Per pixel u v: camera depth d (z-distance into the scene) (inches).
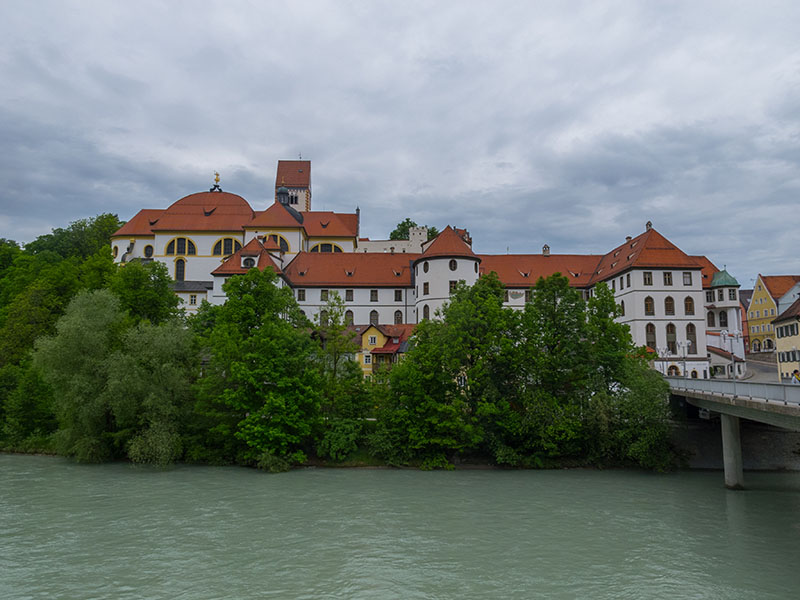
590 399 1801.2
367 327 2834.6
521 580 876.6
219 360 1823.3
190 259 3395.7
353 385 1994.3
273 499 1371.8
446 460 1802.4
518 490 1488.7
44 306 2384.4
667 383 1818.4
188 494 1413.6
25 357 2203.5
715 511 1280.8
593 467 1800.0
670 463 1761.8
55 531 1103.0
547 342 1915.6
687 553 999.6
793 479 1638.8
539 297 1957.4
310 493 1439.5
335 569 917.8
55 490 1438.2
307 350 1876.2
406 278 3169.3
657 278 2807.6
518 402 1892.2
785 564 947.3
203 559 958.4
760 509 1299.2
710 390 1535.4
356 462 1818.4
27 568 915.4
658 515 1246.3
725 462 1539.1
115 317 1948.8
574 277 3316.9
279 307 2047.2
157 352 1798.7
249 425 1734.7
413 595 820.6
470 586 853.2
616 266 3058.6
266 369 1756.9
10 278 2940.5
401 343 2810.0
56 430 2000.5
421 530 1128.8
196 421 1856.5
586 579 881.5
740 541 1065.5
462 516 1231.5
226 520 1187.9
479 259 2829.7
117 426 1857.8
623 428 1766.7
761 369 3395.7
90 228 4323.3
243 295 2012.8
